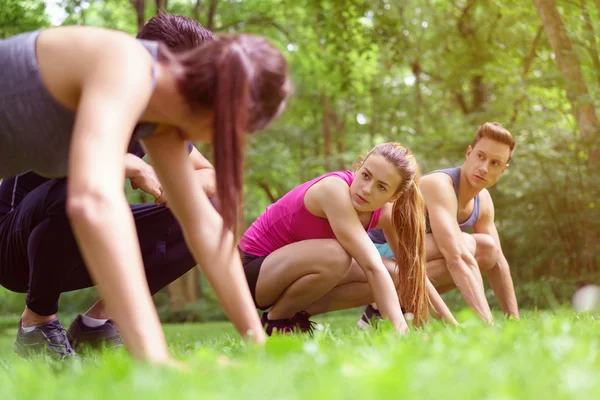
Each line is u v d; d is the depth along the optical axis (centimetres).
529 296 1138
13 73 191
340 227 344
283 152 1934
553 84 1221
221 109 173
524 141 1269
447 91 1748
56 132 192
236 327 218
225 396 118
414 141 1498
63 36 188
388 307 332
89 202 153
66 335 315
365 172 340
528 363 154
